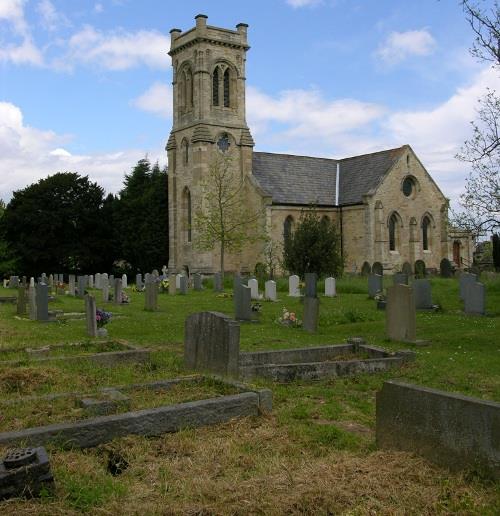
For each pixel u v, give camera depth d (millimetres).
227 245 50500
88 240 66750
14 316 23766
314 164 60312
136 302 30078
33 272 65375
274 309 25297
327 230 38500
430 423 6496
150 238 65750
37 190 64750
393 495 5734
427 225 58625
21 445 6797
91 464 6562
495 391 10406
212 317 10992
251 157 56500
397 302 16047
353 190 57281
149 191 67312
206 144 54875
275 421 8406
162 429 7746
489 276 33375
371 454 6805
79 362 11992
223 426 8102
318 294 32031
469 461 6113
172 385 9695
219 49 56219
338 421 8680
